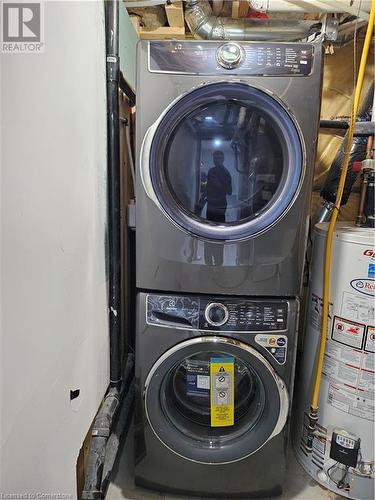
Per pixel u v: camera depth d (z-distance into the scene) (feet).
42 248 2.73
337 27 6.02
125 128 6.00
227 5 6.37
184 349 4.41
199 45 4.04
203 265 4.36
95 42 4.17
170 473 4.75
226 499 4.86
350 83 6.89
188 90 4.07
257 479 4.73
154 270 4.43
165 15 6.60
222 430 4.85
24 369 2.46
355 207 7.00
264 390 4.50
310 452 5.24
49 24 2.81
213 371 4.74
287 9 5.76
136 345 4.53
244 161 4.39
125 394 5.75
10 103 2.26
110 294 5.05
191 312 4.41
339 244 4.67
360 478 4.82
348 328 4.67
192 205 4.49
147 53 4.06
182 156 4.39
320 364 4.95
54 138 2.94
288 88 4.04
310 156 4.18
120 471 5.21
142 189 4.29
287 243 4.31
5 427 2.23
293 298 4.42
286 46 4.04
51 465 2.98
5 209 2.19
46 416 2.86
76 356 3.60
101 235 4.59
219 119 4.32
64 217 3.20
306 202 4.25
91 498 4.15
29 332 2.53
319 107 4.11
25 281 2.46
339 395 4.84
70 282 3.39
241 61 4.02
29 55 2.50
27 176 2.48
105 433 4.51
